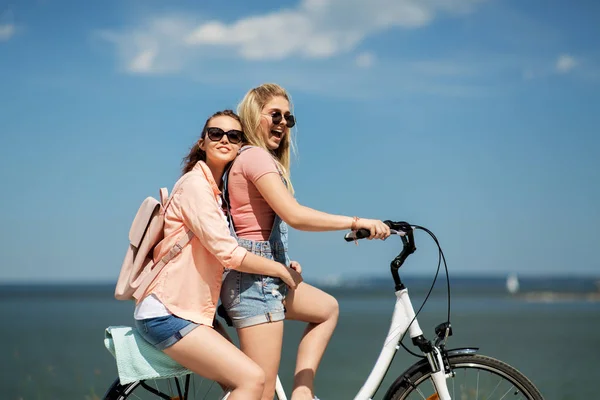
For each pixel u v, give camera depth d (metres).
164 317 3.32
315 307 3.71
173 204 3.41
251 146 3.58
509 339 26.83
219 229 3.30
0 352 20.98
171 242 3.38
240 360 3.29
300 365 3.68
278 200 3.41
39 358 18.78
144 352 3.42
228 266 3.30
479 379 3.80
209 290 3.39
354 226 3.44
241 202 3.55
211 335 3.31
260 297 3.45
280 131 3.73
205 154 3.69
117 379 3.65
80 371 15.02
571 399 10.79
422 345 3.59
